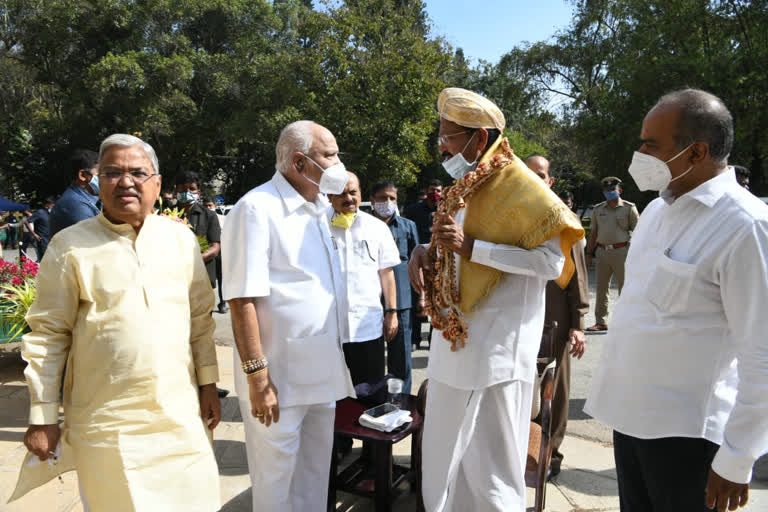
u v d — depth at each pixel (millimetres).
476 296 2084
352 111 21156
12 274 5379
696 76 14570
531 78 23547
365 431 2750
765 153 14797
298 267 2326
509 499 2215
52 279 1930
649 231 1942
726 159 1768
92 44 23891
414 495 3160
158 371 1985
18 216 21312
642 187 1895
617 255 7160
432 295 2291
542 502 2660
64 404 2037
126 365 1936
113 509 1930
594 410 1997
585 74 21734
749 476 1571
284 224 2322
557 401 3230
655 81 15273
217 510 2143
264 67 23125
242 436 3904
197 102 24484
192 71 22891
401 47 21344
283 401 2318
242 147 27062
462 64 23656
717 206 1711
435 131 24438
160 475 1979
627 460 1973
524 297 2158
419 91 20766
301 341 2316
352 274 3443
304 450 2566
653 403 1804
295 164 2365
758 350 1568
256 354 2211
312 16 22141
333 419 2564
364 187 22062
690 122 1717
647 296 1849
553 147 28391
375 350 3643
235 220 2238
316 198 2494
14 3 23141
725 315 1718
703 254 1700
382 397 3168
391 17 21766
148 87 22219
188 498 2037
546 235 1983
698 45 15516
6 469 3312
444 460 2229
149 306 1996
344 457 3627
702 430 1739
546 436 2697
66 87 24609
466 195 2080
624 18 18672
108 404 1938
